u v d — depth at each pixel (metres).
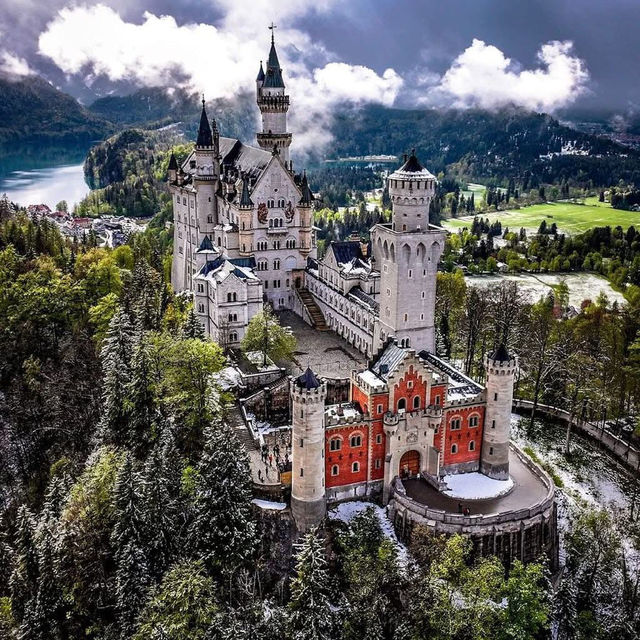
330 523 96.25
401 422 99.06
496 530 93.12
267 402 119.94
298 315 165.25
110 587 83.75
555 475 118.88
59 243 199.38
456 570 84.50
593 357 136.00
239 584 84.44
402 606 85.19
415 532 91.81
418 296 120.44
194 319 127.38
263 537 94.31
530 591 81.00
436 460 102.88
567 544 102.75
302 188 163.50
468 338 151.12
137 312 134.50
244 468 90.56
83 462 112.06
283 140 175.62
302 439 91.50
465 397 104.00
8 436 124.19
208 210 176.50
